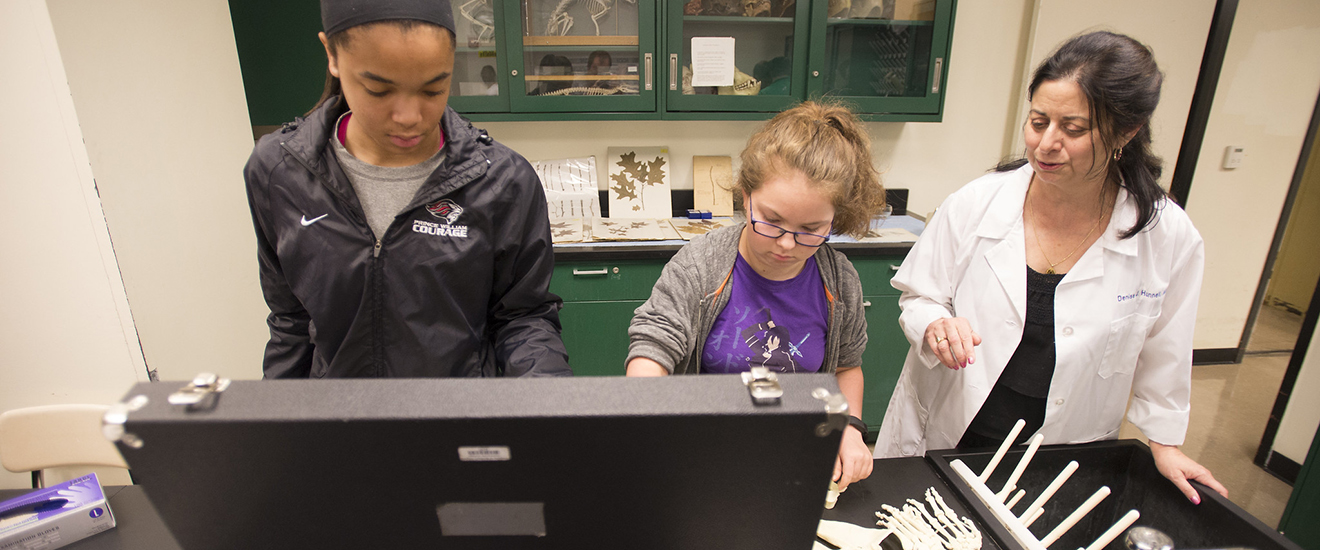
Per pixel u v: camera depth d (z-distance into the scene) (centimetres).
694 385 42
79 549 90
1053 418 114
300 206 95
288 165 94
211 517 45
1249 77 279
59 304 149
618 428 40
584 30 234
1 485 160
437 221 97
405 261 96
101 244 145
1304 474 184
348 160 97
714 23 241
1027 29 268
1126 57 87
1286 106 285
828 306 98
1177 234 106
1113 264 109
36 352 152
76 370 155
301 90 226
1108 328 109
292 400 39
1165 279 108
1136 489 105
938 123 278
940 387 127
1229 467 237
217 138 178
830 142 78
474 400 40
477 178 98
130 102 149
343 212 95
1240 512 88
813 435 41
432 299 99
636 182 271
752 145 84
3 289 146
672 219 267
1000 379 118
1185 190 295
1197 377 313
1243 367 323
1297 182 299
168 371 163
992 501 91
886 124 276
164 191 159
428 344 100
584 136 269
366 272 96
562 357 100
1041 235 115
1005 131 284
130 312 151
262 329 202
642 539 48
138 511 99
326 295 97
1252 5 268
